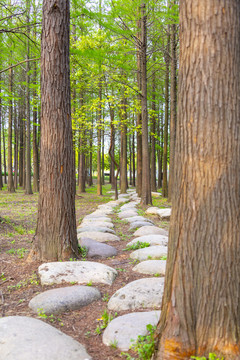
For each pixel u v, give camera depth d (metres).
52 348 2.66
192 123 2.40
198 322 2.33
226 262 2.31
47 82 5.69
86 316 3.67
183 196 2.46
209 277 2.32
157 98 19.59
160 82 19.80
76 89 17.53
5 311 3.83
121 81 14.10
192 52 2.40
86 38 13.20
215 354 2.24
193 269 2.37
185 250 2.41
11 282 4.84
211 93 2.34
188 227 2.41
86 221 10.16
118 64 12.77
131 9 11.62
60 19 5.67
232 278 2.31
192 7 2.39
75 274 4.82
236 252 2.33
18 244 7.35
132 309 3.70
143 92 13.96
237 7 2.38
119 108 17.45
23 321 3.10
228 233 2.32
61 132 5.73
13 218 11.28
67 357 2.59
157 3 12.18
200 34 2.36
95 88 16.31
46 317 3.61
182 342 2.32
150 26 14.44
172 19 11.79
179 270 2.43
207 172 2.35
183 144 2.47
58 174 5.71
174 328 2.37
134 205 14.45
